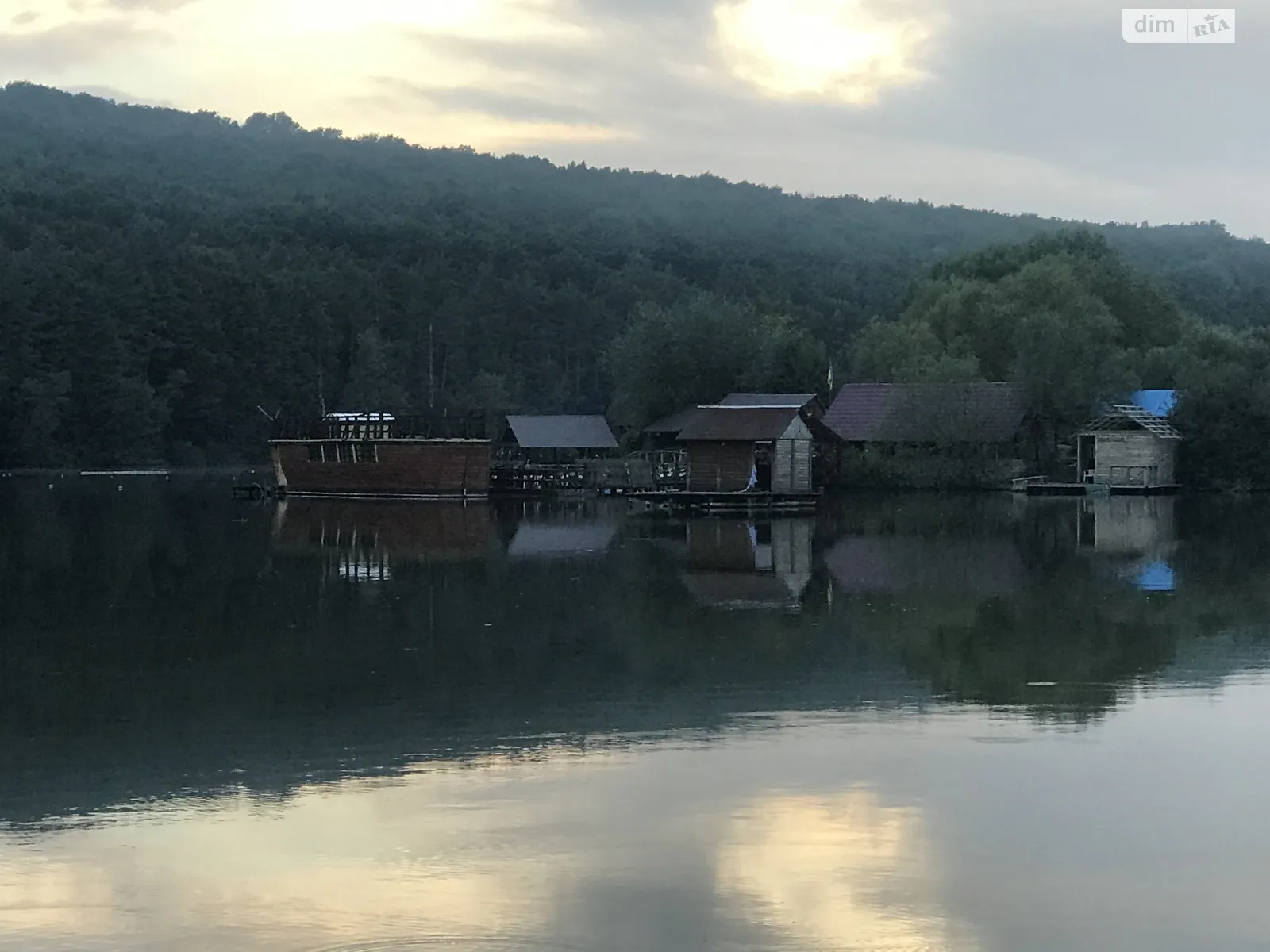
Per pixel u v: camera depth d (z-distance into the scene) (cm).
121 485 10712
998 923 1622
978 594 4047
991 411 9925
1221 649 3147
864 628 3434
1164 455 9475
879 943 1573
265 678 2864
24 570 4694
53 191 19450
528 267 19662
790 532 6222
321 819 1964
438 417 9200
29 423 12781
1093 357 9844
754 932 1597
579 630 3419
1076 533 6112
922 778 2131
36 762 2244
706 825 1927
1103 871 1766
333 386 15875
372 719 2516
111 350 13462
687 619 3597
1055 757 2245
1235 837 1880
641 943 1572
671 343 11375
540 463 10688
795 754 2262
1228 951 1555
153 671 2934
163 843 1878
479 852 1833
